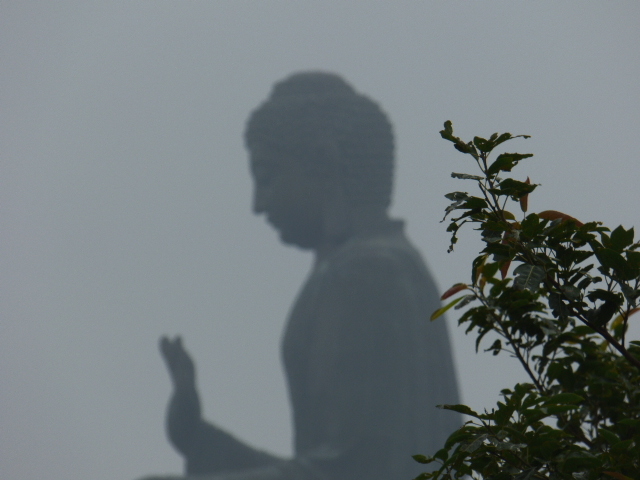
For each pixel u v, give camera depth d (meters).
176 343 157.00
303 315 163.12
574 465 21.16
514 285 22.55
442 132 22.88
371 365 155.50
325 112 167.00
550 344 26.00
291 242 168.38
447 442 21.98
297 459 152.62
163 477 150.00
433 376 160.00
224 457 154.12
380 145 168.88
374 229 167.12
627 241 23.31
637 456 21.05
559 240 23.36
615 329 27.34
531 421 21.78
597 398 26.12
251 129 167.88
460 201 22.72
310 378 158.88
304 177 164.25
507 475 21.39
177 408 154.75
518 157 22.36
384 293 158.25
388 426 153.62
